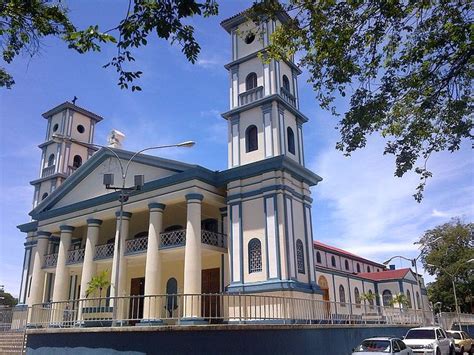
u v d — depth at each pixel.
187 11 6.68
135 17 6.91
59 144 31.97
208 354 12.23
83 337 13.42
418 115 9.93
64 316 17.50
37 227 29.36
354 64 9.47
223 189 22.56
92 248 24.38
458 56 8.62
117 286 16.19
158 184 22.17
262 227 20.05
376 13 8.94
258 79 22.94
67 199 27.23
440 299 51.62
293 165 21.02
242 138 22.42
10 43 8.61
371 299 39.41
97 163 25.95
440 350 19.75
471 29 7.66
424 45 8.76
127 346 12.64
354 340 19.33
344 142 10.23
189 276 19.59
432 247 51.19
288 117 22.92
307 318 16.97
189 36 7.20
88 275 23.83
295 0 9.46
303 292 19.38
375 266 55.50
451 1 8.52
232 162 22.44
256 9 9.73
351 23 9.16
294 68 24.52
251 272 19.80
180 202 22.31
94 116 34.28
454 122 9.61
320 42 9.38
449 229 50.88
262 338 13.52
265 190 20.41
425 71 9.01
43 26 8.43
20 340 16.92
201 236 21.38
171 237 22.14
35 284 27.06
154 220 21.89
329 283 36.22
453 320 37.47
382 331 22.84
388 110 9.69
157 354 12.27
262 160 20.64
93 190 25.77
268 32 23.08
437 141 10.03
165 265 25.45
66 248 26.20
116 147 25.78
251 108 22.47
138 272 26.58
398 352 15.13
